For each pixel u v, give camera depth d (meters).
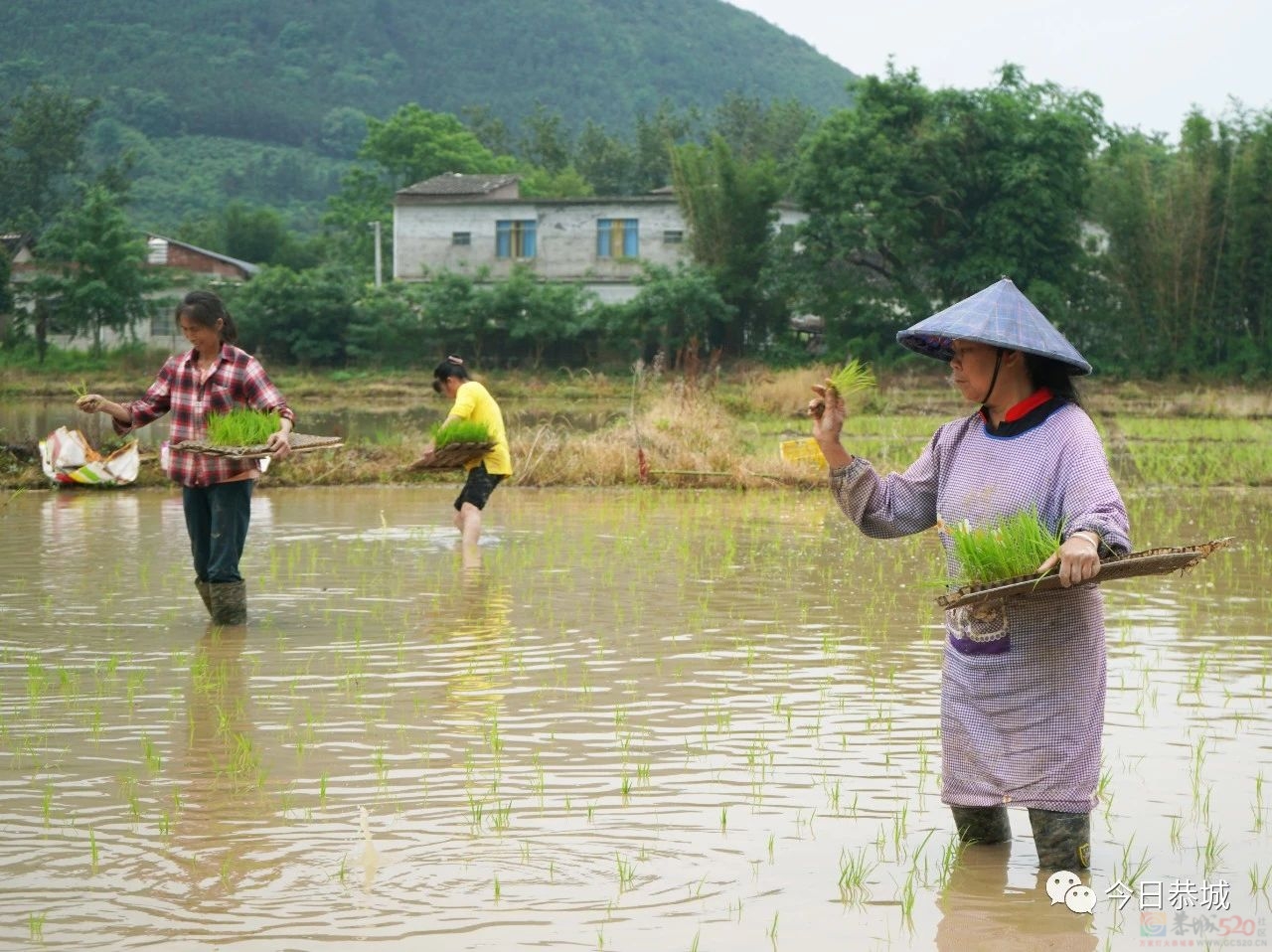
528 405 40.94
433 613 9.77
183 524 14.62
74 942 4.31
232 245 81.94
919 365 47.12
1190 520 15.03
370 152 82.88
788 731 6.74
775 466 19.22
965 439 5.17
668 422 20.55
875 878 4.89
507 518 15.52
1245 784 5.91
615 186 94.88
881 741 6.57
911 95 48.19
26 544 13.15
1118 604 10.13
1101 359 47.16
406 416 36.66
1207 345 46.03
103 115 177.38
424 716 7.01
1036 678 4.84
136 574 11.40
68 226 56.66
